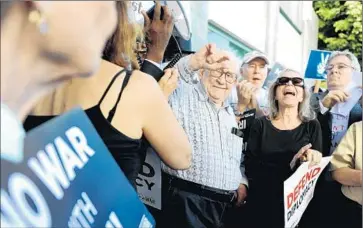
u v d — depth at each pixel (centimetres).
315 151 198
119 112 113
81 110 87
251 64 253
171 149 127
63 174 79
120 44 131
